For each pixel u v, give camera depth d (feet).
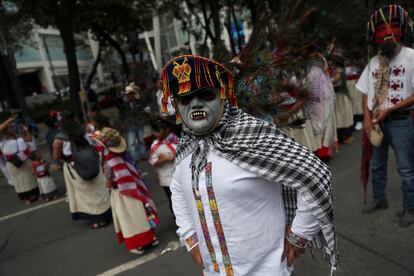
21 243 13.83
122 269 10.48
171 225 12.94
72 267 11.18
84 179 13.20
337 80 18.52
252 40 7.55
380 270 8.29
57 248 12.73
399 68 8.81
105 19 45.83
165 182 11.91
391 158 15.12
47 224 15.43
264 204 4.29
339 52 15.94
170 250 11.03
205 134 4.36
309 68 10.14
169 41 89.30
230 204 4.21
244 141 4.12
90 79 55.62
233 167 4.13
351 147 18.54
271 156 4.00
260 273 4.49
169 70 4.26
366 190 11.87
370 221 10.47
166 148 11.57
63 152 13.80
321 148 16.06
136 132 21.62
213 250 4.60
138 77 31.07
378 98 9.32
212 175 4.23
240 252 4.39
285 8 8.24
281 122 6.95
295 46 8.14
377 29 8.70
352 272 8.38
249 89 6.67
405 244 9.11
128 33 51.60
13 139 18.34
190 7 45.37
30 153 18.76
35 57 151.64
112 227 13.78
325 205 4.00
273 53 7.57
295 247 4.33
